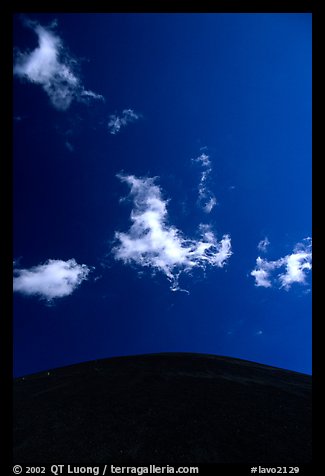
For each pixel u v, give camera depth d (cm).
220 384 1728
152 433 1198
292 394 1686
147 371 1872
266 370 2184
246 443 1174
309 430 1286
